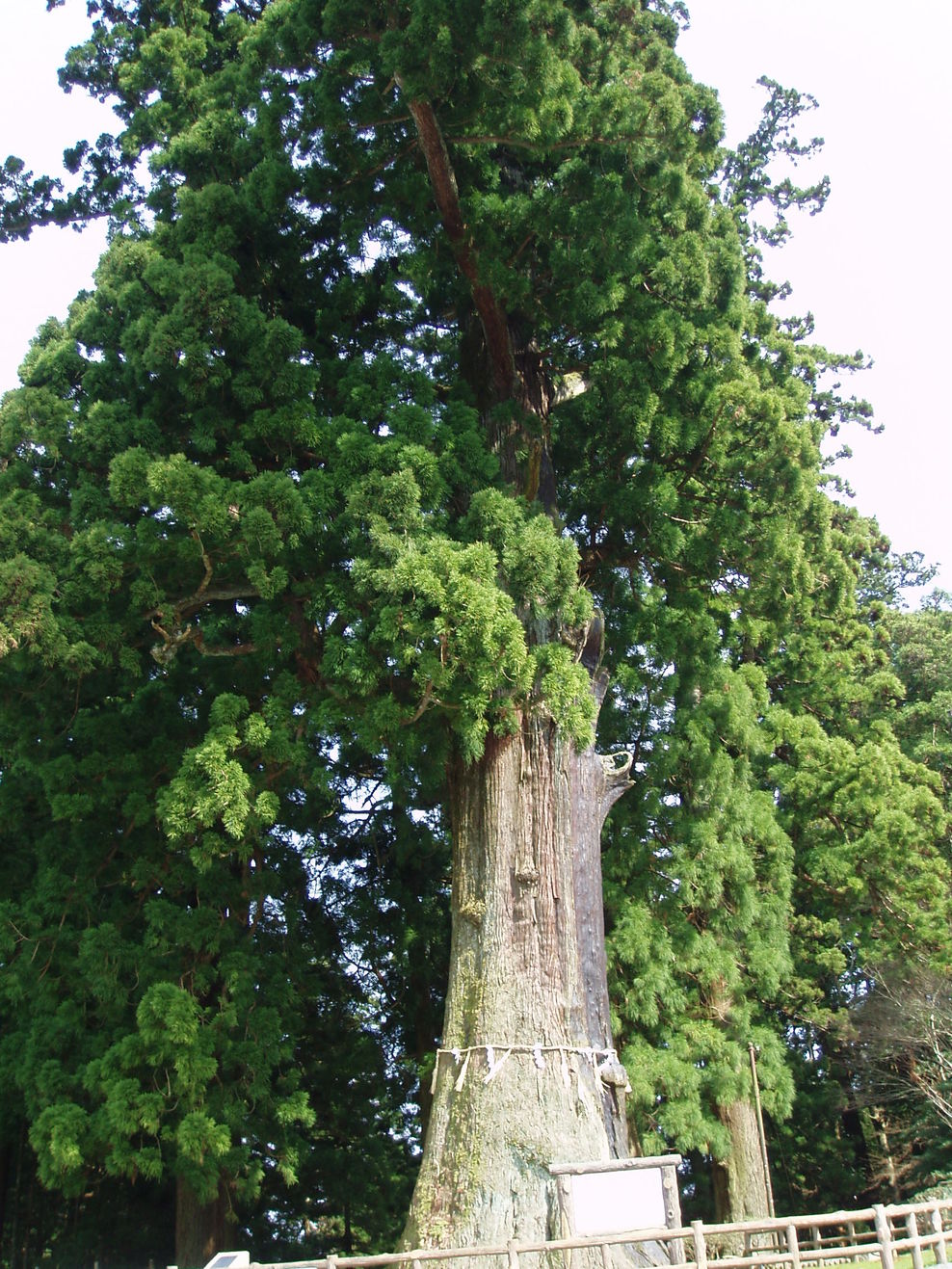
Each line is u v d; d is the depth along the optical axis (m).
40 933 12.93
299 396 11.93
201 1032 11.99
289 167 13.28
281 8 13.16
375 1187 20.31
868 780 18.16
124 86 15.62
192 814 10.50
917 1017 18.86
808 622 20.11
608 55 12.86
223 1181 14.35
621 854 14.49
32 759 13.16
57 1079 12.02
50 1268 20.27
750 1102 15.12
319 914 18.36
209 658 14.04
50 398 11.72
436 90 11.30
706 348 14.12
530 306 13.34
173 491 10.17
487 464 11.86
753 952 14.96
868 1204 22.94
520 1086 10.13
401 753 11.56
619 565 14.77
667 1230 7.68
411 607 10.05
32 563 10.40
